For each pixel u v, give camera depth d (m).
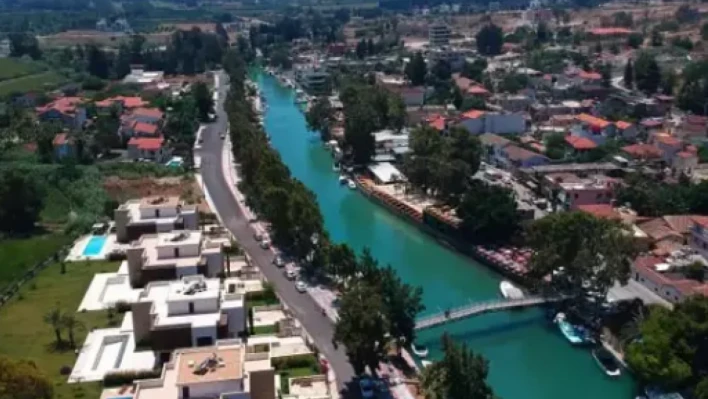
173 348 118.44
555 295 146.25
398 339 126.12
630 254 140.88
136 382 104.75
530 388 123.62
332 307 143.88
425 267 174.00
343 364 123.75
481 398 103.94
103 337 130.62
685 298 127.19
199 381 93.38
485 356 132.38
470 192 185.75
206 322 119.31
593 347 133.00
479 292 159.88
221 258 149.75
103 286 152.50
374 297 116.06
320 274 159.12
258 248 174.75
